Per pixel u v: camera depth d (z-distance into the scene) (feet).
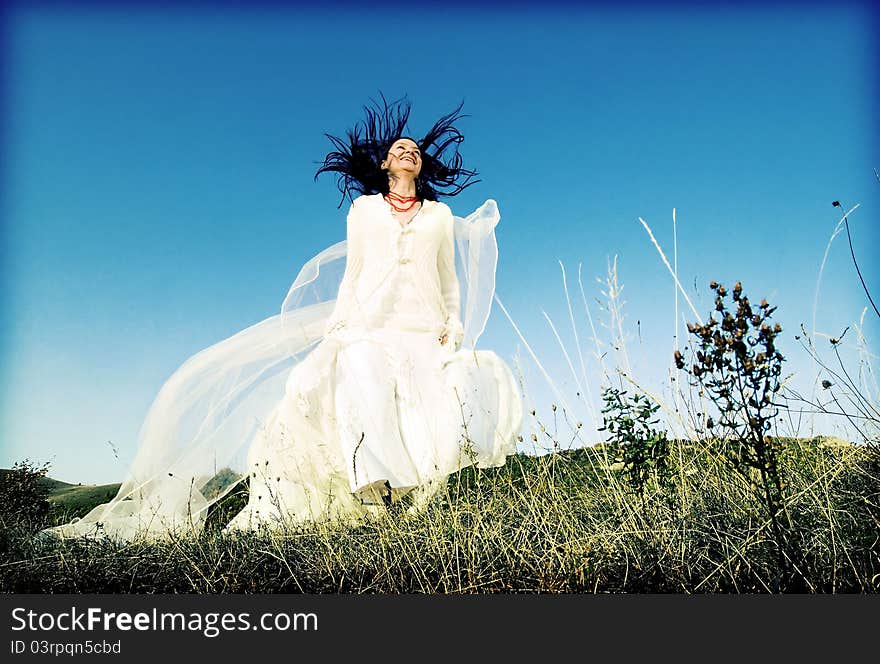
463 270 21.44
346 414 18.26
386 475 17.43
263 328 20.90
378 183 21.56
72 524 18.90
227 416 20.12
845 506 12.33
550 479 14.64
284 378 20.47
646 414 13.26
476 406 18.45
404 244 20.30
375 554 12.89
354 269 20.47
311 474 18.98
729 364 11.21
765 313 11.12
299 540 14.28
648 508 12.60
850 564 11.15
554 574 11.77
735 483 13.05
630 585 11.51
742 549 11.21
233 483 19.85
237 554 13.80
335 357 19.39
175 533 15.87
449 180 21.93
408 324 19.77
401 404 18.93
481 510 14.06
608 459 14.44
